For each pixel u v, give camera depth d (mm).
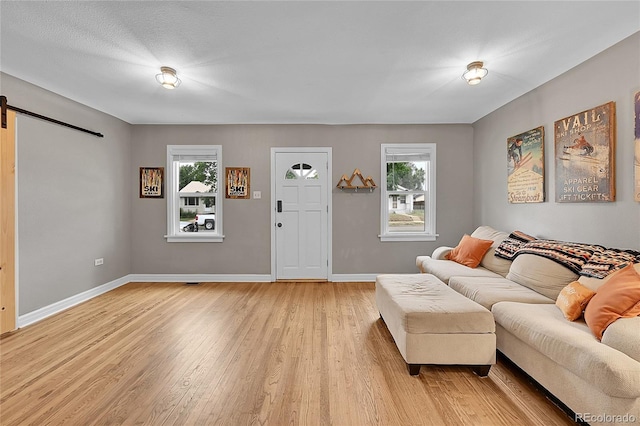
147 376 2146
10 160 2904
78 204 3711
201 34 2262
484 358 2141
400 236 4715
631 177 2291
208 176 4797
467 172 4723
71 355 2436
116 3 1912
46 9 1963
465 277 3094
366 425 1688
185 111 4098
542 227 3248
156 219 4719
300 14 2031
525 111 3475
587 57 2619
